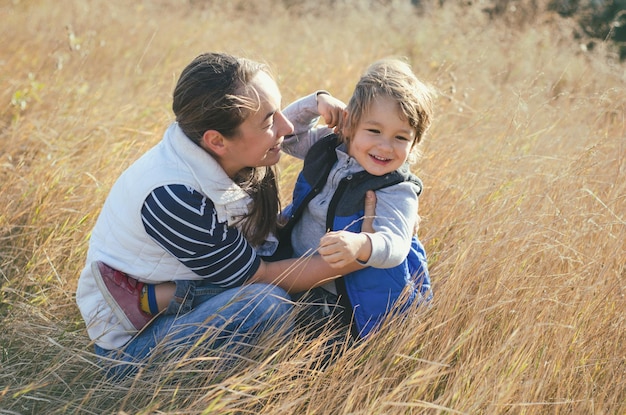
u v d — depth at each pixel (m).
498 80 5.81
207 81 2.41
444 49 6.75
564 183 3.41
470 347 2.55
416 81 2.59
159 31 7.12
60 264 3.23
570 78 5.88
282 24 8.52
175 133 2.52
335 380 2.43
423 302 2.67
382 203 2.59
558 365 2.47
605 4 8.09
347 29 7.98
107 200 2.64
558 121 4.38
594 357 2.59
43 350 2.66
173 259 2.57
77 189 3.64
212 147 2.49
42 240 3.35
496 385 2.29
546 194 3.26
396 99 2.50
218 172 2.49
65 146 4.07
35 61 5.63
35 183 3.65
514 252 2.92
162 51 6.47
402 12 8.56
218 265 2.52
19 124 4.44
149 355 2.56
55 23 7.12
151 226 2.48
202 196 2.48
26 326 2.77
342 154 2.69
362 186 2.60
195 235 2.47
